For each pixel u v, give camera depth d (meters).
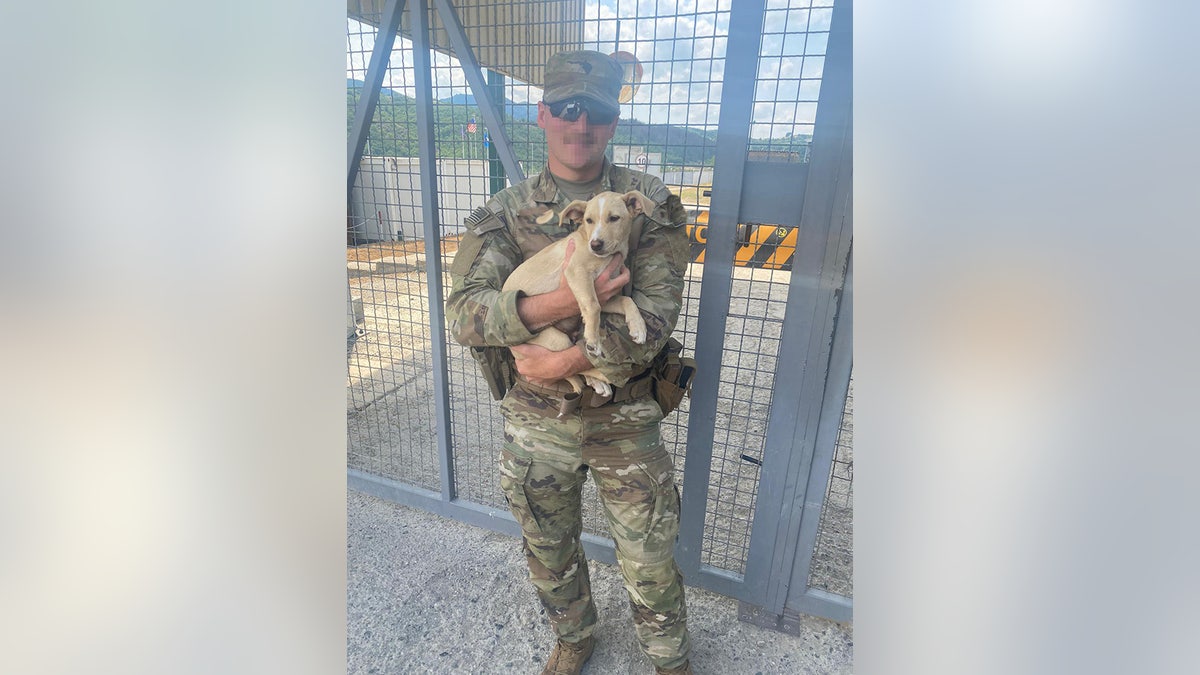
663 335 1.03
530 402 1.24
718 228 1.30
